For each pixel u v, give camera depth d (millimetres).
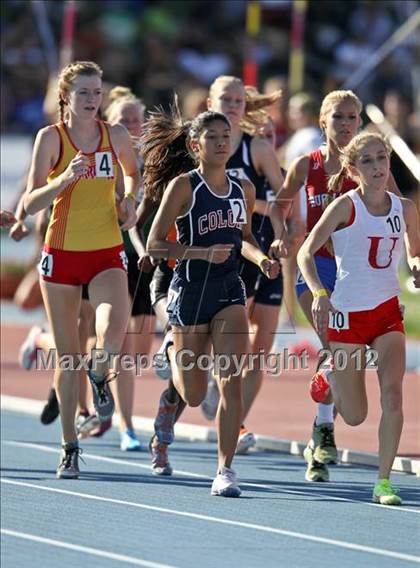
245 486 28953
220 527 24375
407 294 64500
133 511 25781
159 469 30156
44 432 36469
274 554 22188
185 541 23078
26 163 72000
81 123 28656
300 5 68188
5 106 83875
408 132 58125
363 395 27547
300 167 30094
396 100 58094
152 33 86438
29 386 44031
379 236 26609
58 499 26969
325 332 26453
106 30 86125
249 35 62500
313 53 85375
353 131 29344
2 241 86438
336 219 26562
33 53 85062
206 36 88062
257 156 32781
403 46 71875
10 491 27812
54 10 85750
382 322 26922
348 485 29297
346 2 85438
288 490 28562
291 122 52250
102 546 22562
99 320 28453
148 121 29953
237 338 26688
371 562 21750
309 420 38125
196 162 28578
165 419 30109
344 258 26812
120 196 30188
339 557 22078
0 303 69312
